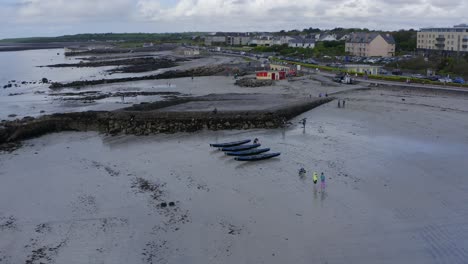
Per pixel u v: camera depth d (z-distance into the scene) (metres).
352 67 119.00
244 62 164.00
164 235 30.34
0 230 31.69
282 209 33.72
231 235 30.02
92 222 32.59
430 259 26.62
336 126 58.94
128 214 33.69
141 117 60.75
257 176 40.91
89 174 42.75
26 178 42.06
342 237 29.33
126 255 28.00
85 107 74.94
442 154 45.50
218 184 39.16
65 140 55.88
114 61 186.75
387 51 169.12
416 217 31.86
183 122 59.78
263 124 59.84
